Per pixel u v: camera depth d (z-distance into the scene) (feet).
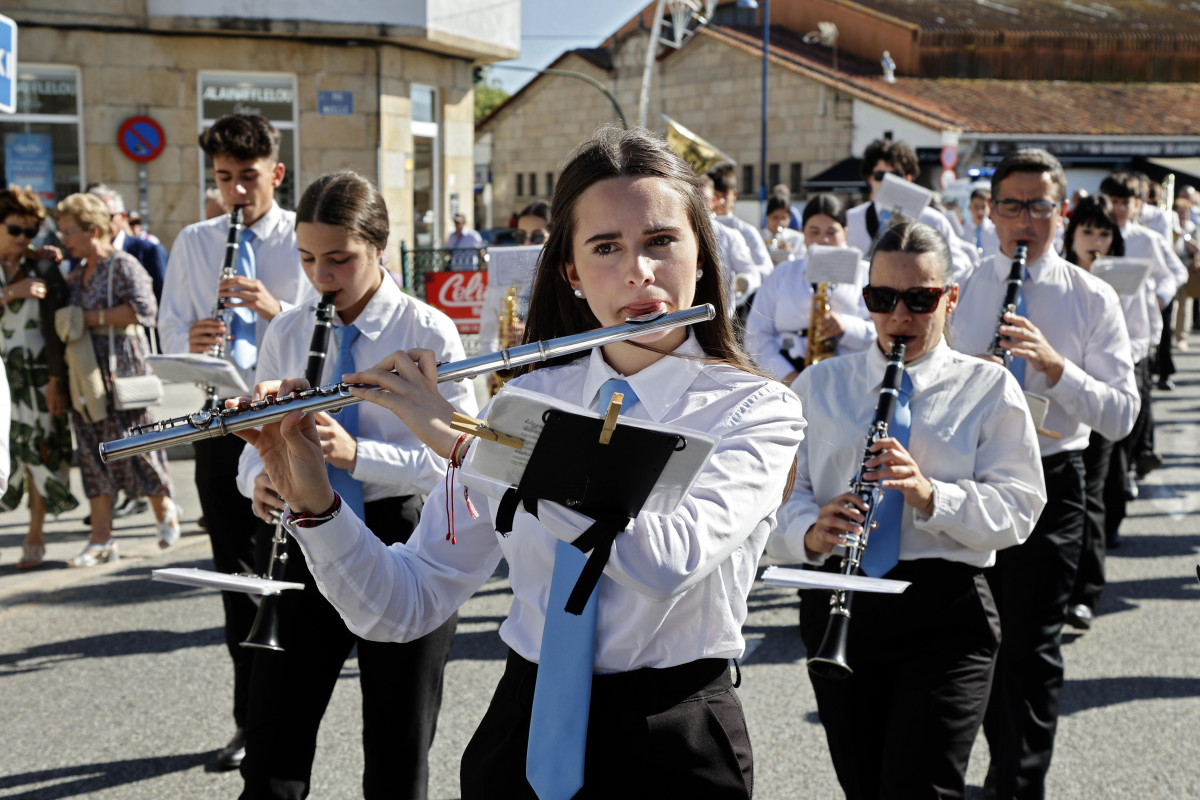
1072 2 154.81
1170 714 15.46
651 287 6.26
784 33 148.97
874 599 9.96
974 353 14.73
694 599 6.38
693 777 6.31
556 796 6.18
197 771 14.03
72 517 26.91
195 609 20.08
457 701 16.02
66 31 52.95
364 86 58.29
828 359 11.24
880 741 10.19
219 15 54.24
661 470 5.42
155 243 28.43
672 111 140.56
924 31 131.54
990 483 10.36
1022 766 12.29
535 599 6.64
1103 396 13.46
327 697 10.16
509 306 21.71
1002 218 14.34
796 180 127.65
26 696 16.29
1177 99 132.77
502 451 5.61
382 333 11.03
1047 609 12.73
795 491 11.02
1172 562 22.99
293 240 15.17
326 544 6.98
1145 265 17.48
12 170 53.36
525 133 158.51
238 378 12.28
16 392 22.39
